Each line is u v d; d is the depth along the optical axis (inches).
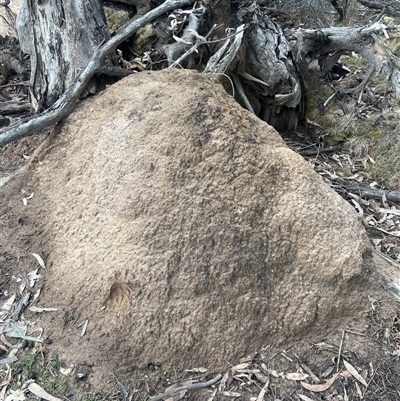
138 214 48.5
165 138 50.3
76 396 44.1
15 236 54.4
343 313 51.2
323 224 51.7
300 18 130.6
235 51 74.6
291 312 49.5
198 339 47.0
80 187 52.6
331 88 98.8
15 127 55.3
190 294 47.3
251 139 53.4
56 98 68.2
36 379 45.1
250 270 49.1
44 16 65.4
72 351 46.4
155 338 46.4
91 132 55.0
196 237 48.3
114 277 47.3
